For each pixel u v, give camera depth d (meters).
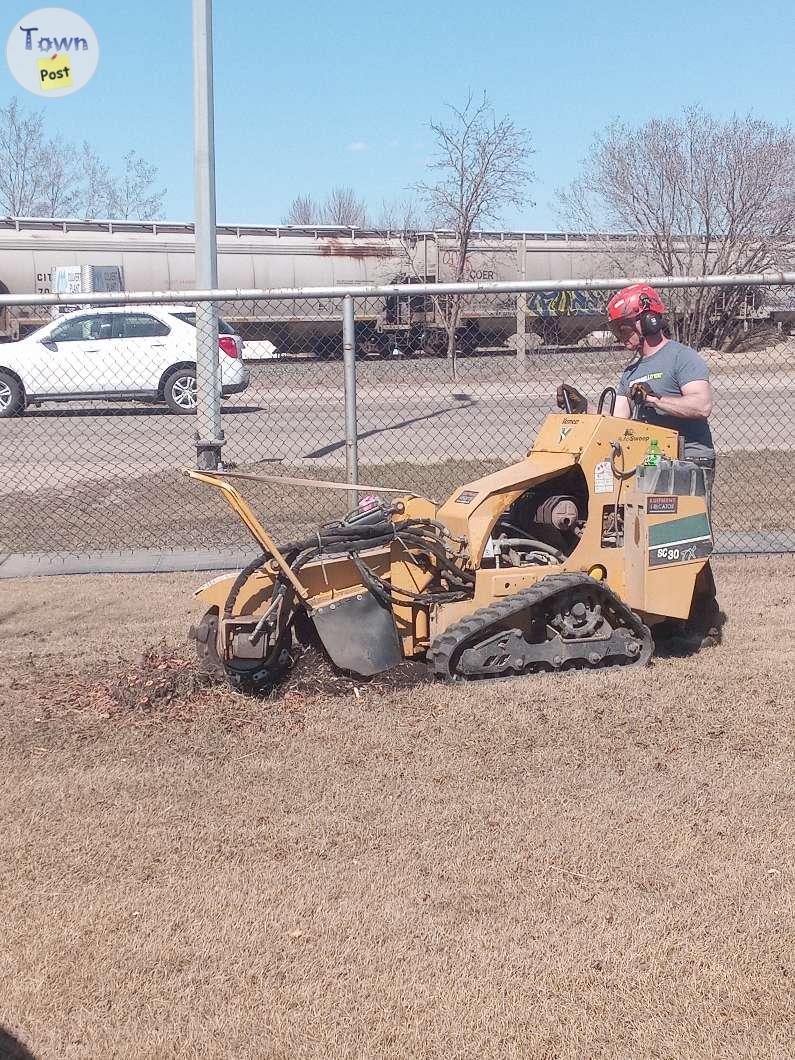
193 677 5.71
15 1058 2.92
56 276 27.27
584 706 5.25
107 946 3.40
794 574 7.89
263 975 3.24
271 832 4.10
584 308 18.64
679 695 5.39
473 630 5.40
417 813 4.22
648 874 3.73
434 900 3.61
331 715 5.23
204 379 10.10
